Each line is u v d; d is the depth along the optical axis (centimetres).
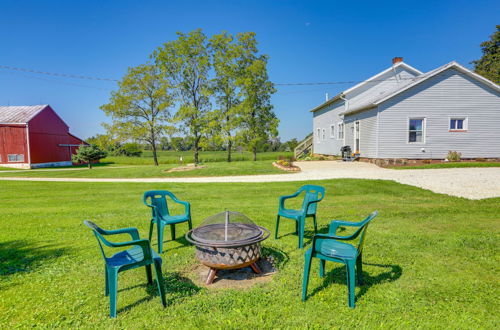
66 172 2392
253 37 2677
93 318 320
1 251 525
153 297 365
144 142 2958
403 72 2359
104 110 2744
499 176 1238
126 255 366
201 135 2823
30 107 3662
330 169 1711
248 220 471
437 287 372
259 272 430
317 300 348
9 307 341
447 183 1138
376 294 359
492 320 303
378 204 862
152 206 529
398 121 1750
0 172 2586
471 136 1761
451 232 584
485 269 421
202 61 2700
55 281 408
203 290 378
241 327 297
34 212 855
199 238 396
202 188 1251
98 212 842
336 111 2516
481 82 1738
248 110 2605
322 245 382
